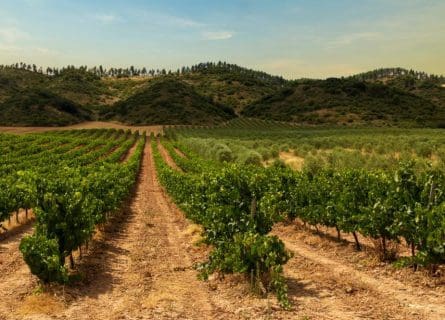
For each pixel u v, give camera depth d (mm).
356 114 131250
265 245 9312
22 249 9539
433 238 9852
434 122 112312
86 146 72938
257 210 11383
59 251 10766
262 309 8594
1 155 55938
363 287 9805
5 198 17281
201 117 146875
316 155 46469
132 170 35719
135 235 17656
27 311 8586
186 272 11859
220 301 9242
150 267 12422
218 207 11516
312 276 10914
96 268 12125
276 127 124312
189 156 56781
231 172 12078
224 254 10250
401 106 140250
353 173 15914
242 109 177375
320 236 15844
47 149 67812
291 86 168375
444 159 33656
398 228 10820
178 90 168250
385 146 48344
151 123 139500
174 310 8719
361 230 12258
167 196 32219
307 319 8039
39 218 10891
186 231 17750
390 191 11992
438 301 8781
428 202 11070
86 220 12117
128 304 9094
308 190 16656
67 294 9625
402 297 9078
